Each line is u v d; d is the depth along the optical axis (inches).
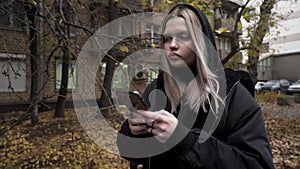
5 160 159.5
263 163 31.0
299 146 227.1
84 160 154.0
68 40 82.3
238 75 37.7
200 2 97.0
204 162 29.3
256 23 217.2
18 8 116.6
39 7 100.2
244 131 33.5
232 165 30.1
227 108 34.3
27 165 158.4
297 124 320.8
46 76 122.6
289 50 1306.6
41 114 311.1
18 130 226.5
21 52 118.0
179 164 29.5
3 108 359.9
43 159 161.3
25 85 382.6
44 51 153.6
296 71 1286.9
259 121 34.7
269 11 232.4
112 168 150.3
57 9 106.7
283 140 246.2
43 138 205.5
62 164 155.8
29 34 132.9
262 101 532.1
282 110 430.3
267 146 33.2
